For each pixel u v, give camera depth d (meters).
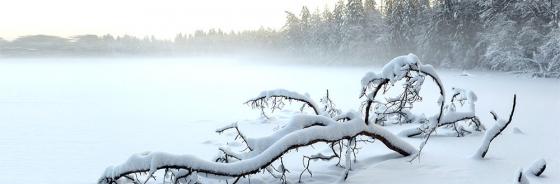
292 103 20.30
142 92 26.92
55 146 10.27
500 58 45.75
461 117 10.34
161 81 38.91
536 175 6.57
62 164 8.45
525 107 16.92
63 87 30.97
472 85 30.75
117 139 11.20
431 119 9.88
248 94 25.19
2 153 9.40
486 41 49.56
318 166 7.68
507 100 19.89
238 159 6.39
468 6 54.25
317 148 9.38
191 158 5.56
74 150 9.80
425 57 57.53
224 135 11.77
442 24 56.06
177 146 10.27
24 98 22.73
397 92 24.92
